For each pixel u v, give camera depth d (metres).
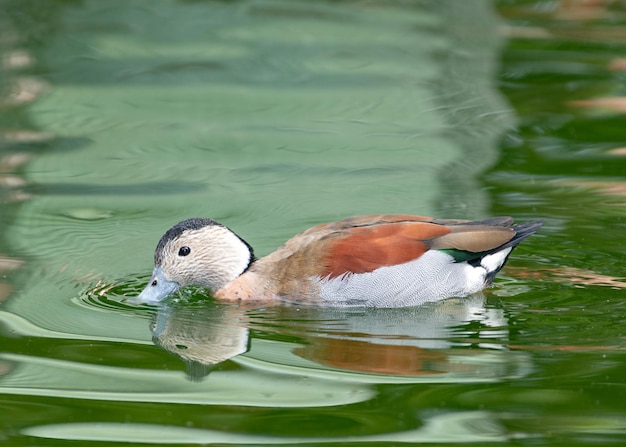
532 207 14.16
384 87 19.28
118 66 20.34
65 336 10.88
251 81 19.69
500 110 18.11
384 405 9.19
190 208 14.49
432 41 21.52
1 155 16.33
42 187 15.23
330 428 8.73
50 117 17.95
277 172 15.78
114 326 11.26
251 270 12.27
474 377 9.74
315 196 14.88
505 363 10.05
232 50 21.28
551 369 9.88
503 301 11.70
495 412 9.01
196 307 11.95
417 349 10.49
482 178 15.34
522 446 8.38
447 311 11.58
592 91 18.78
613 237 13.21
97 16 23.25
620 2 24.31
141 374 9.93
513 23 22.84
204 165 16.08
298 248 12.11
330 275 11.73
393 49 21.19
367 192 14.88
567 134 16.97
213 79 19.72
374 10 24.02
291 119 17.91
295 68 20.31
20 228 13.89
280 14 23.77
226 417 8.97
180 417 8.97
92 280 12.44
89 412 9.07
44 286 12.20
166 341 10.82
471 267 11.83
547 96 18.56
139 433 8.67
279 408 9.14
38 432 8.68
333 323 11.34
